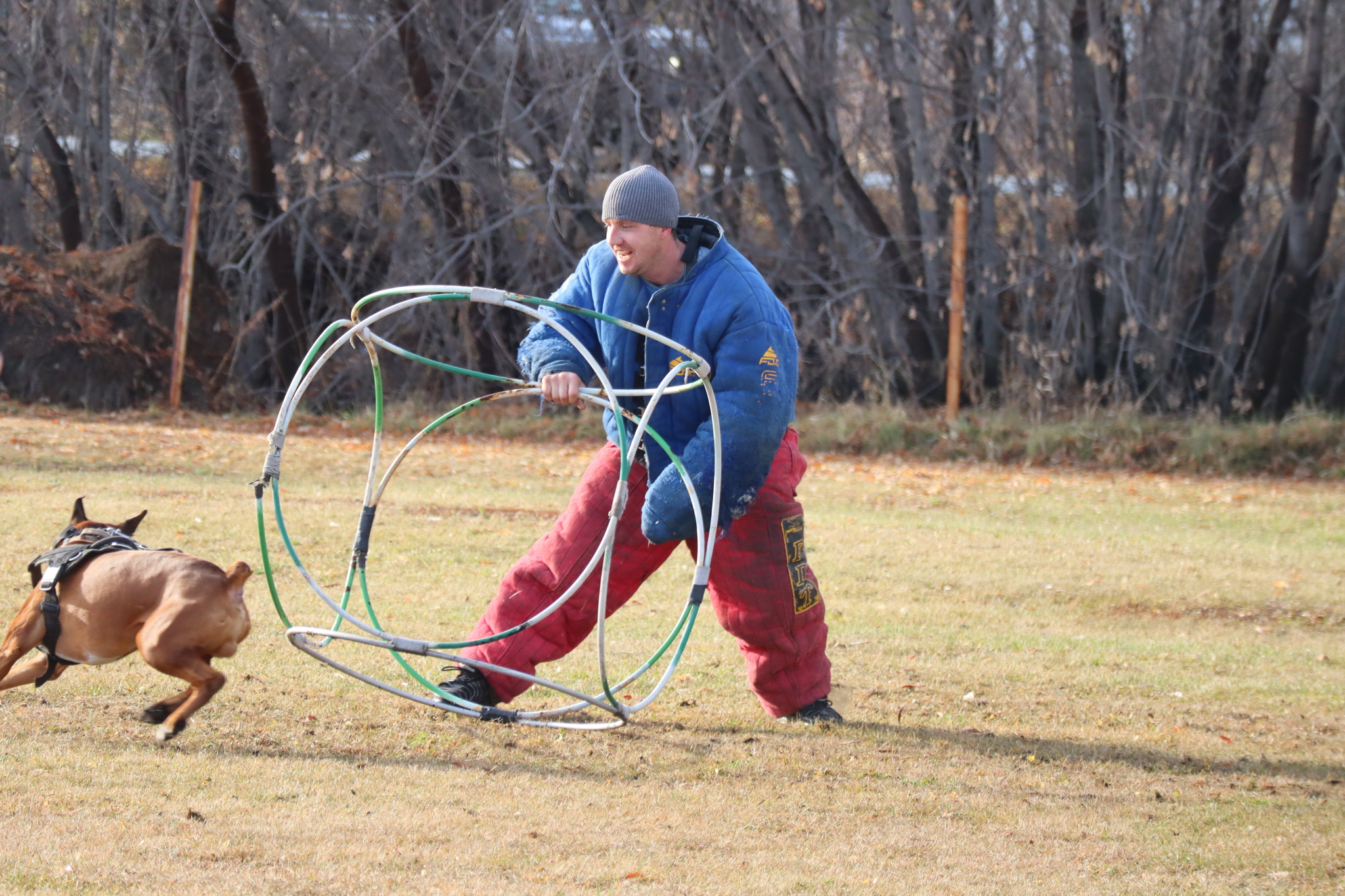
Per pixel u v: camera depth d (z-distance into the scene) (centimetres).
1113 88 8188
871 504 5128
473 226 8169
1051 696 2453
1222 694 2533
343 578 3164
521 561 2109
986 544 4244
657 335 1830
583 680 2409
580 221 7975
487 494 4753
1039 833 1681
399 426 6962
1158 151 7906
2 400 6744
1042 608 3366
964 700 2392
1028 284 8200
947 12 8069
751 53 7912
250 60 7475
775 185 8481
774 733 2102
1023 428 7206
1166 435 7088
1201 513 5262
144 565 1702
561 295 2062
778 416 1920
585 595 2072
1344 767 2064
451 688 2039
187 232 7144
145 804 1575
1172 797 1866
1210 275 8531
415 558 3450
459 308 8156
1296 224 8194
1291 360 8412
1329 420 7219
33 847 1405
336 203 8631
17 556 3002
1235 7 8050
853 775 1900
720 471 1850
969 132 8169
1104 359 8388
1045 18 8344
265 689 2150
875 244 8350
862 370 8394
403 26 7619
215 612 1678
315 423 7044
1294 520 5159
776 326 1945
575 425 6969
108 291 7662
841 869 1508
